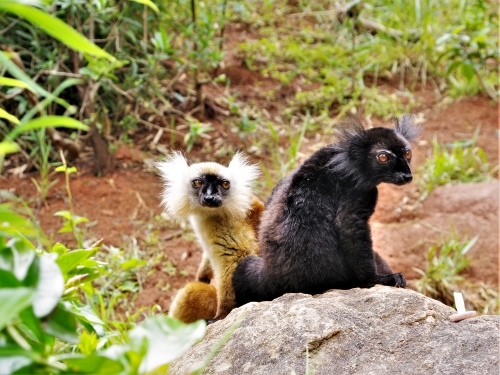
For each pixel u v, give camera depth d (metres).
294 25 11.16
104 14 7.83
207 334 3.96
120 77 8.78
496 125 9.14
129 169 8.30
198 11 9.89
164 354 2.04
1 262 2.15
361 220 4.46
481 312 6.62
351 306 3.98
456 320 3.80
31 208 7.54
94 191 7.86
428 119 9.30
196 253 7.26
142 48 8.65
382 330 3.69
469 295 6.80
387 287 4.35
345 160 4.58
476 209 7.62
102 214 7.58
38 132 8.10
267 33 10.71
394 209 7.82
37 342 2.42
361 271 4.43
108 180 8.05
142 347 2.05
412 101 9.55
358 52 10.34
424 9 11.09
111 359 2.04
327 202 4.58
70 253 2.89
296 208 4.61
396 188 8.14
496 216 7.49
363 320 3.78
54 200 7.70
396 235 7.41
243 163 5.97
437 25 10.70
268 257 4.66
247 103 9.38
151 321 2.16
